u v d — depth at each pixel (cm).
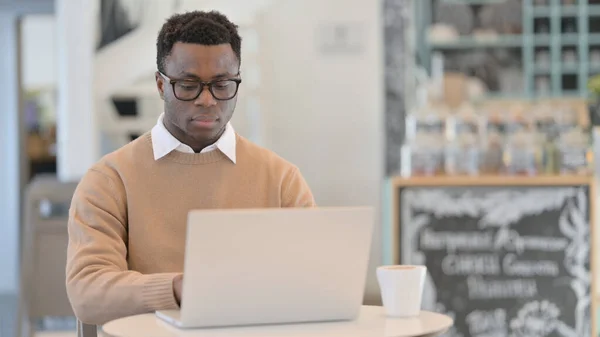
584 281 436
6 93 773
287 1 689
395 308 185
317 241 172
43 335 530
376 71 691
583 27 784
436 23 777
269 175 229
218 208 221
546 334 438
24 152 785
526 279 438
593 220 434
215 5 676
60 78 669
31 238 345
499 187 439
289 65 692
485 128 471
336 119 694
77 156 666
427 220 441
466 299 439
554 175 441
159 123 224
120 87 673
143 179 219
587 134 454
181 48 203
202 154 222
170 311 183
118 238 213
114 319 192
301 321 177
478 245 439
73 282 201
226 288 168
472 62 784
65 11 663
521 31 780
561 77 788
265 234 167
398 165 689
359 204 695
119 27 670
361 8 689
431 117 466
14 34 771
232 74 207
